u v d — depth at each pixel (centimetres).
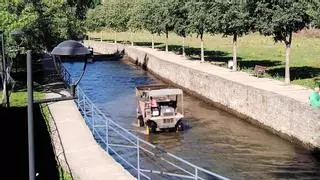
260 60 5391
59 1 4275
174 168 2459
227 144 2883
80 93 3475
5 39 3000
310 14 3173
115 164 1834
